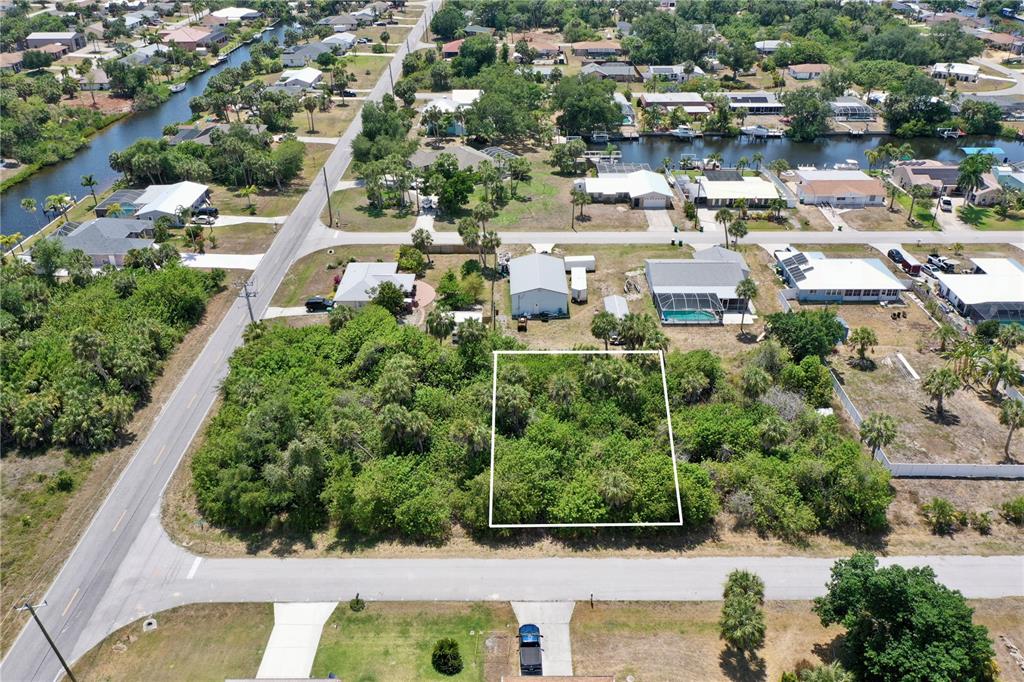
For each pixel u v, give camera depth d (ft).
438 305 417.69
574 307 450.71
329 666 239.71
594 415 332.39
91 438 334.65
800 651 243.40
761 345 386.52
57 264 456.45
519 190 624.18
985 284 447.01
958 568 274.98
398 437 313.73
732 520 299.58
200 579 272.10
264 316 438.40
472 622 255.29
